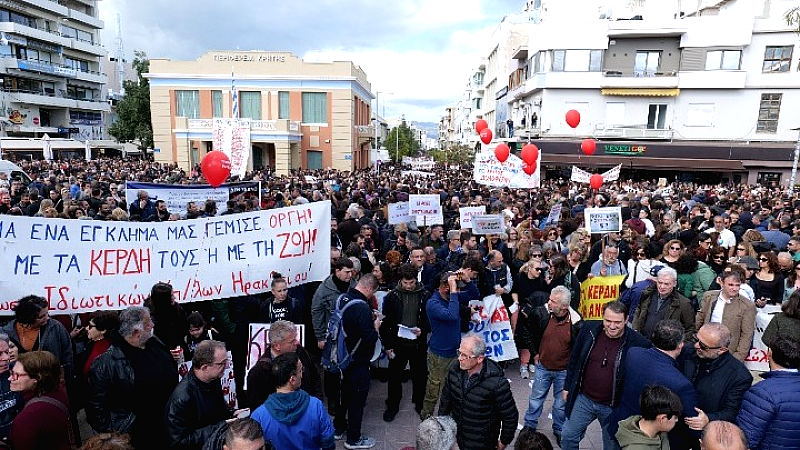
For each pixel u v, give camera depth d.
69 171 24.67
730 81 31.78
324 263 6.18
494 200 14.37
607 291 7.02
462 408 4.07
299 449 3.39
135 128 48.56
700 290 6.38
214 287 5.64
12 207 10.72
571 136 34.56
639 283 5.88
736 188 24.23
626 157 32.97
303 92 38.72
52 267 4.96
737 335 5.20
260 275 5.83
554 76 34.12
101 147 55.88
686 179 34.00
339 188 17.44
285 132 36.25
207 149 38.47
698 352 3.92
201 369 3.62
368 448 5.23
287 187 17.38
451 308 5.25
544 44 34.22
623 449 3.39
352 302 5.02
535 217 12.90
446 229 10.60
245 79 38.12
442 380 5.38
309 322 6.19
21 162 31.08
